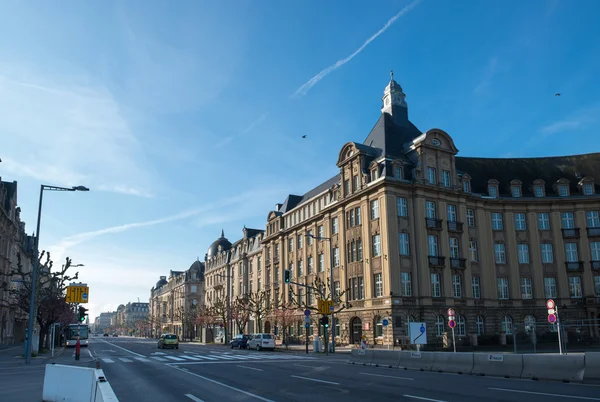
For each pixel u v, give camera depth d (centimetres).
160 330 14825
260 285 7450
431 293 4469
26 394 1538
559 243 5116
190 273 12719
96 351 4669
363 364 2692
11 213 5662
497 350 4197
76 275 4653
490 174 5478
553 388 1502
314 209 5888
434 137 4884
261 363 2764
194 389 1588
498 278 5069
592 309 4862
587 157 5547
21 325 6738
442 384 1655
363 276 4712
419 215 4578
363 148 4959
